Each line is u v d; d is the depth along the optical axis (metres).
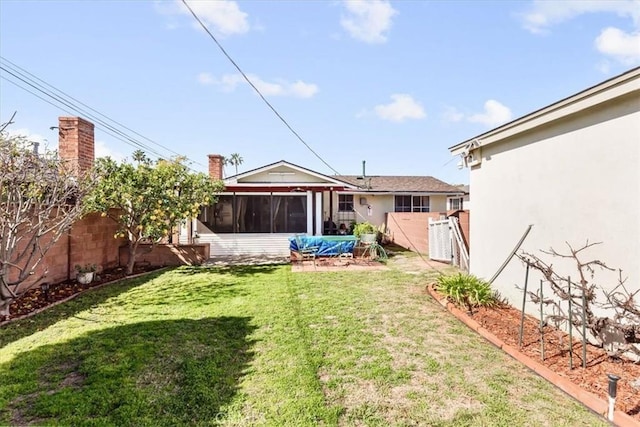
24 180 6.01
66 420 2.97
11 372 3.81
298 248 12.16
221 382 3.65
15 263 6.02
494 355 4.40
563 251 5.07
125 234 10.18
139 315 5.95
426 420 3.03
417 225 15.15
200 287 8.14
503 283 6.62
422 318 5.85
